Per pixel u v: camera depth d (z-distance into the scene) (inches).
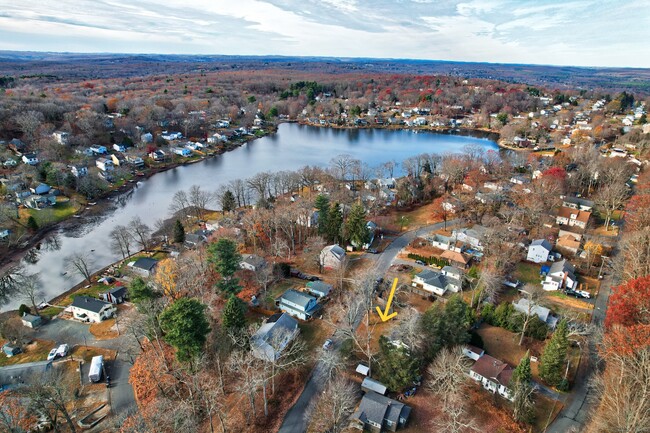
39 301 3405.5
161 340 2642.7
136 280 2723.9
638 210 3698.3
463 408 2057.1
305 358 2397.9
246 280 3309.5
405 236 4183.1
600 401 2065.7
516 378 2036.2
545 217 4062.5
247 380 2053.4
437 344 2305.6
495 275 3036.4
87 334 2906.0
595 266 3395.7
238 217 4645.7
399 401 2122.3
